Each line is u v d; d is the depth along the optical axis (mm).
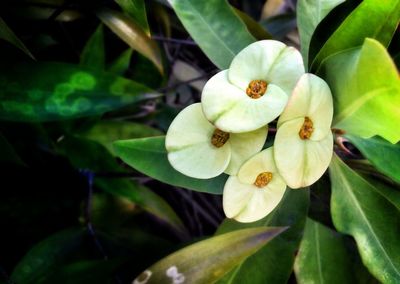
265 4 265
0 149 174
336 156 161
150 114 233
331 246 186
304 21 167
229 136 127
